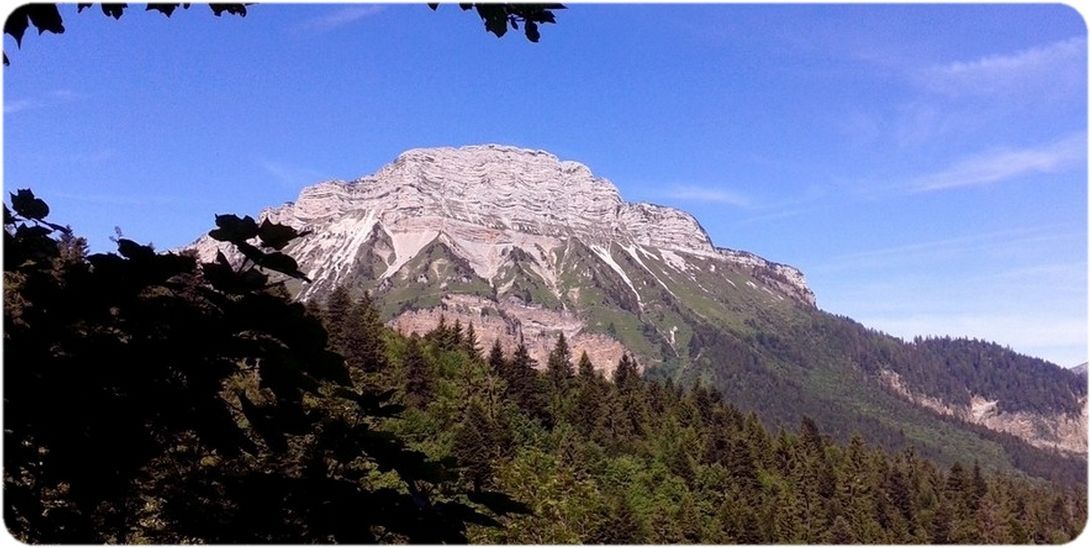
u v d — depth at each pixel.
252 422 2.55
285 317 2.47
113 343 2.40
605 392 80.94
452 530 2.59
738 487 64.75
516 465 46.12
